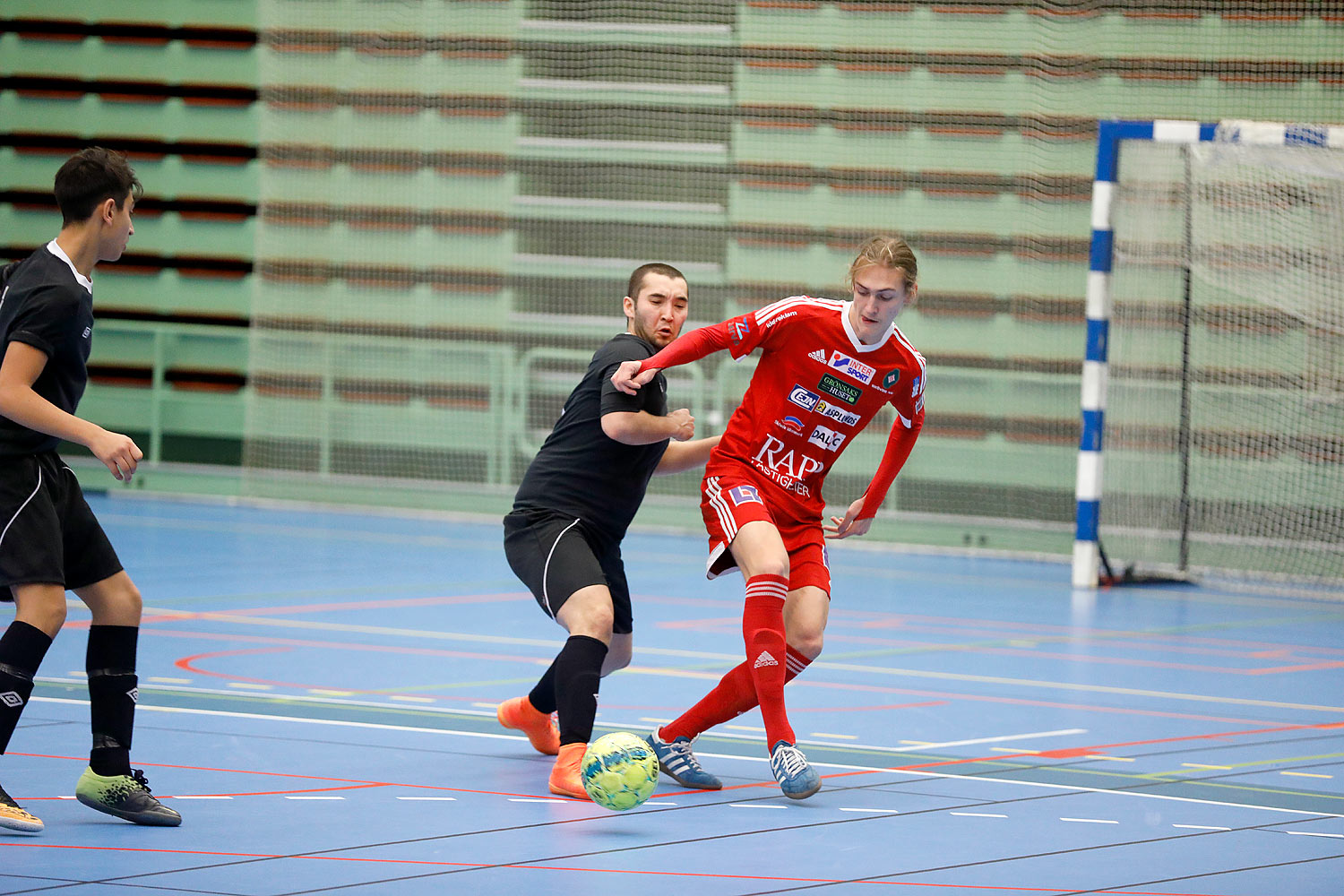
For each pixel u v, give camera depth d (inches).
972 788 312.0
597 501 313.7
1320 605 697.6
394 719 371.9
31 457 262.5
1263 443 818.2
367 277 1039.6
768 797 301.3
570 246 1026.1
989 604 660.1
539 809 283.4
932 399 912.3
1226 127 687.1
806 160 983.0
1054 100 930.7
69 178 258.8
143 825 262.8
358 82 1034.1
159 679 415.2
